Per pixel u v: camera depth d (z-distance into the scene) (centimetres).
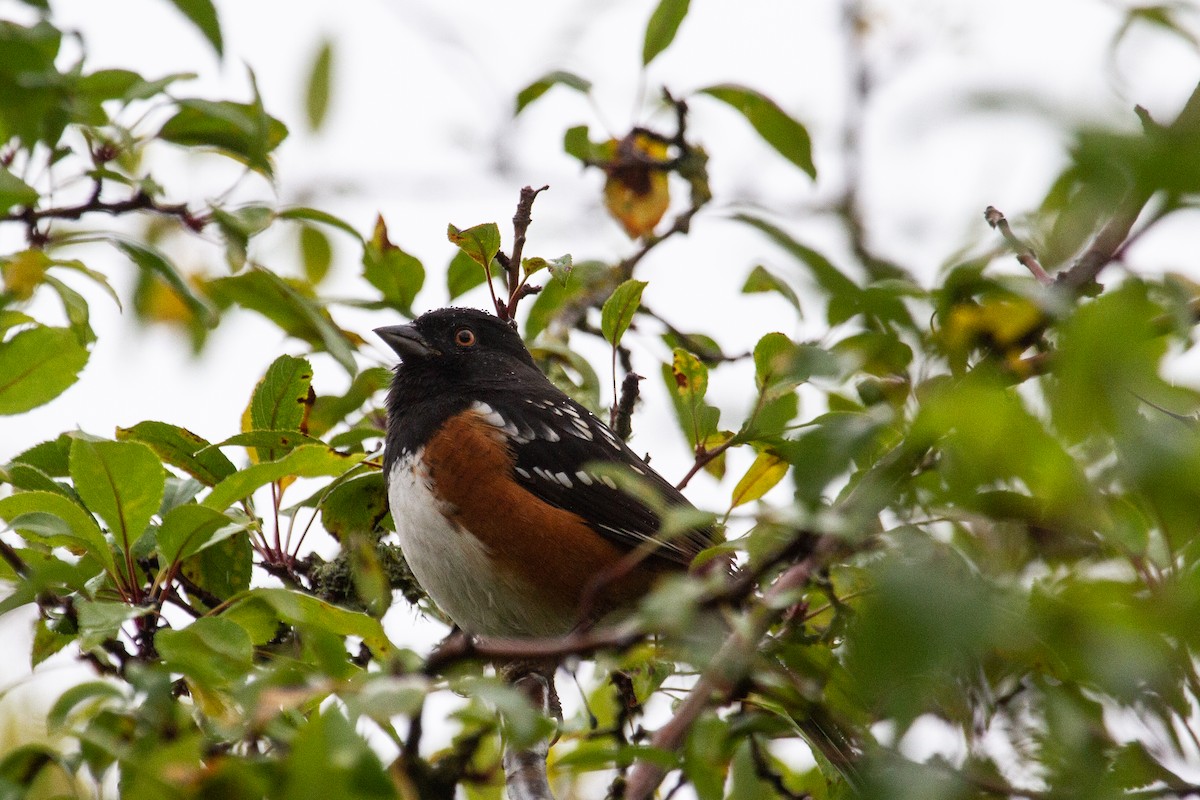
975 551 365
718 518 375
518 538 759
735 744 490
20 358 586
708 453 662
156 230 830
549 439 773
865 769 384
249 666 423
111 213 644
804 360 412
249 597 495
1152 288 364
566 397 823
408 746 391
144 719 386
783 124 790
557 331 814
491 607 770
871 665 277
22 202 562
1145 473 274
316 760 323
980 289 383
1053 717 411
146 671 389
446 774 397
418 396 820
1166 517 344
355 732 338
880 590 283
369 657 608
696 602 367
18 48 507
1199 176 232
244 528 551
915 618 274
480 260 663
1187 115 274
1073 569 379
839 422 345
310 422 782
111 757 383
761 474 660
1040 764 409
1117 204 292
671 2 750
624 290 672
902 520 349
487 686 342
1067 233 381
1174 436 276
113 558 542
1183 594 308
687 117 816
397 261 784
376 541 779
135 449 522
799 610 496
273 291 777
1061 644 310
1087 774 405
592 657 480
